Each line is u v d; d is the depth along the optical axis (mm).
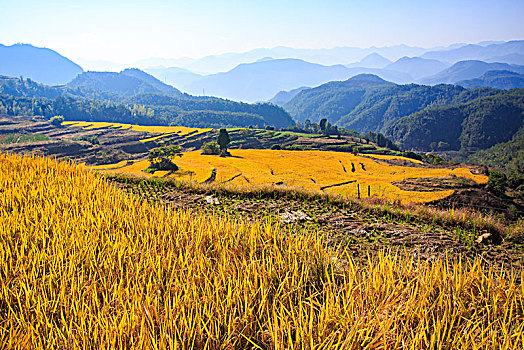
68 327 3945
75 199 8445
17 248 5703
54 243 5891
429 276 4484
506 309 3805
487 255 6875
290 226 8500
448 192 29656
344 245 7227
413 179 43844
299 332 3484
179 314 3910
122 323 3682
